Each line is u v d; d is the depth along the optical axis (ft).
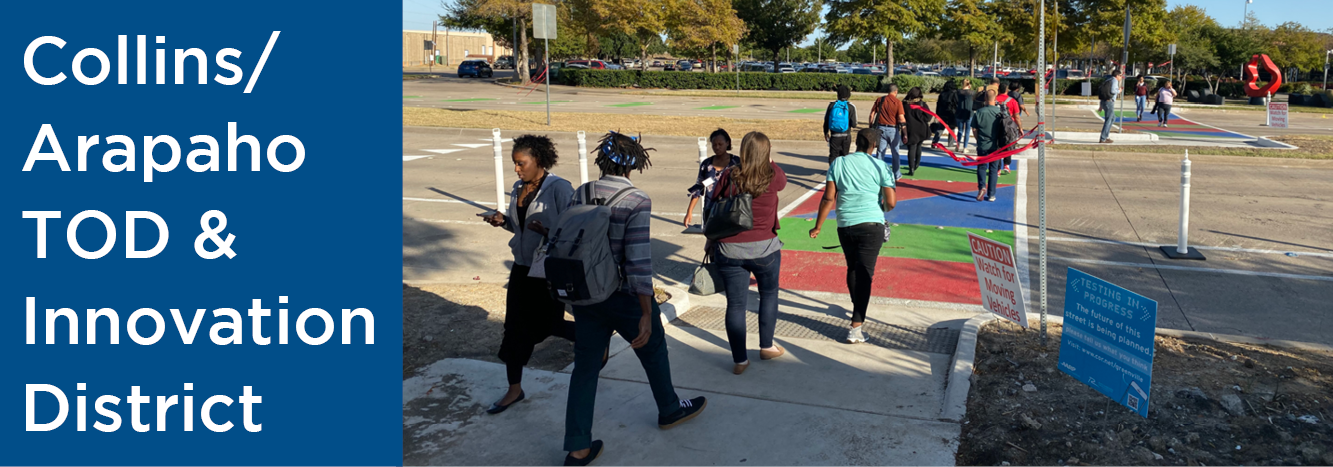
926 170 50.26
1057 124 86.94
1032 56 183.83
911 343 19.34
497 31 194.80
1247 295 23.73
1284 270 26.68
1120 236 31.89
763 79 148.87
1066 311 16.28
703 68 244.63
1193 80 147.95
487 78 196.24
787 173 49.57
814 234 19.22
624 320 13.24
